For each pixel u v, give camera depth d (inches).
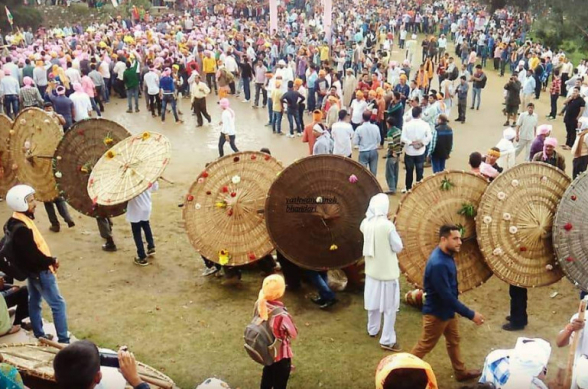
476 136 757.9
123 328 337.4
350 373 295.0
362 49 1190.3
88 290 381.4
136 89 874.8
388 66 1053.8
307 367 299.9
